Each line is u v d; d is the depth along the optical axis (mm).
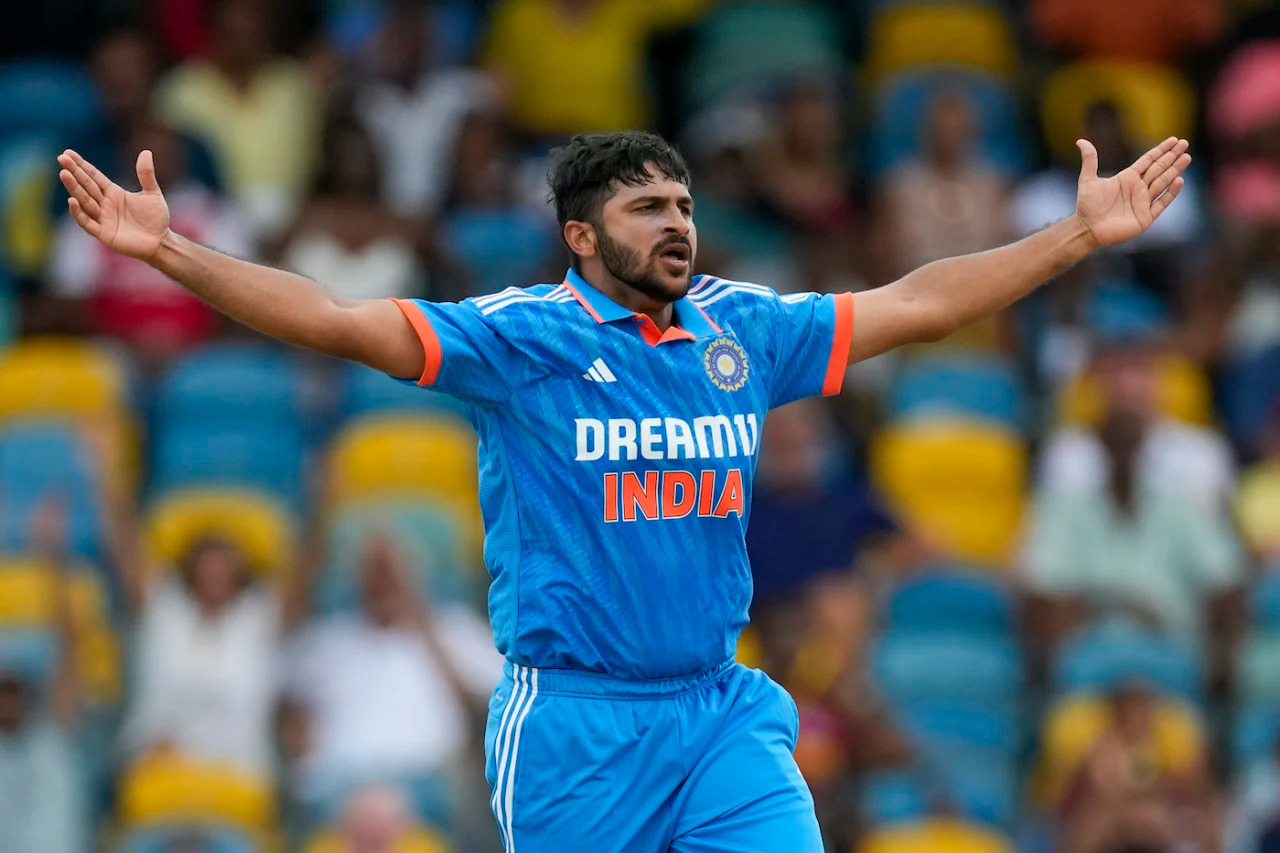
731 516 16703
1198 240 47625
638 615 16359
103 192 15484
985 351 44812
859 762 33625
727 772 16578
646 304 16750
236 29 48656
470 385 16312
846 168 50375
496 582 16891
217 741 35125
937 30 52844
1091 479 39375
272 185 47719
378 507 37938
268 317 15641
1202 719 37375
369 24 50156
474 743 35375
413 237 43750
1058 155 51438
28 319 42375
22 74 49531
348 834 32406
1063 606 38281
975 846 33125
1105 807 33812
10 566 36781
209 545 36219
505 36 50625
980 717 36781
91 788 35312
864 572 37000
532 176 48156
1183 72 53469
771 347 17141
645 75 52500
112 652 36625
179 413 41031
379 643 35469
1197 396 43531
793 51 51625
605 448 16375
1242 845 34969
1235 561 39250
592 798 16484
